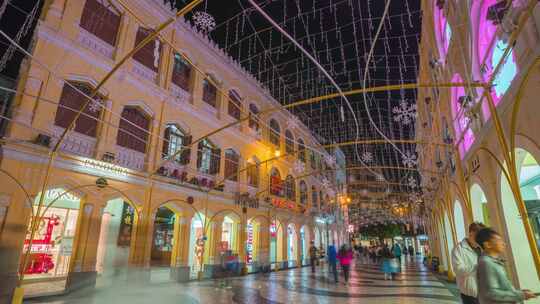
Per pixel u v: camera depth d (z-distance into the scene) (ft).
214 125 58.59
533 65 13.61
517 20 17.72
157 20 49.52
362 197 116.47
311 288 41.11
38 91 33.50
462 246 14.96
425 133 65.82
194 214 50.49
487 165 26.96
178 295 34.50
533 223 33.88
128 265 39.86
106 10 42.96
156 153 45.50
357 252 131.13
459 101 31.83
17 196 30.32
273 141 81.46
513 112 15.25
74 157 35.27
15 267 29.25
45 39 34.86
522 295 9.73
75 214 43.47
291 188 87.71
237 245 60.39
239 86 68.80
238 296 34.71
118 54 42.47
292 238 84.48
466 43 26.68
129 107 43.91
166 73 50.01
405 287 42.04
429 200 75.10
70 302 29.35
